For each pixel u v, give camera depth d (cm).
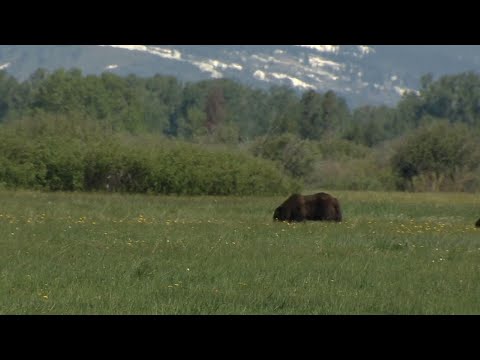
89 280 6088
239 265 6875
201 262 7006
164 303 5497
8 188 17262
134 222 10044
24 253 7169
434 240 9075
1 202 12588
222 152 19050
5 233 8494
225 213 12250
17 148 17838
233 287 6025
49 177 17600
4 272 6194
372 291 6069
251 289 5984
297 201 11275
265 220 11212
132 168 17762
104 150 17788
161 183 17688
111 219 10400
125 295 5653
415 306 5638
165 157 17925
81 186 17625
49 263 6650
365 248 8275
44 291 5666
